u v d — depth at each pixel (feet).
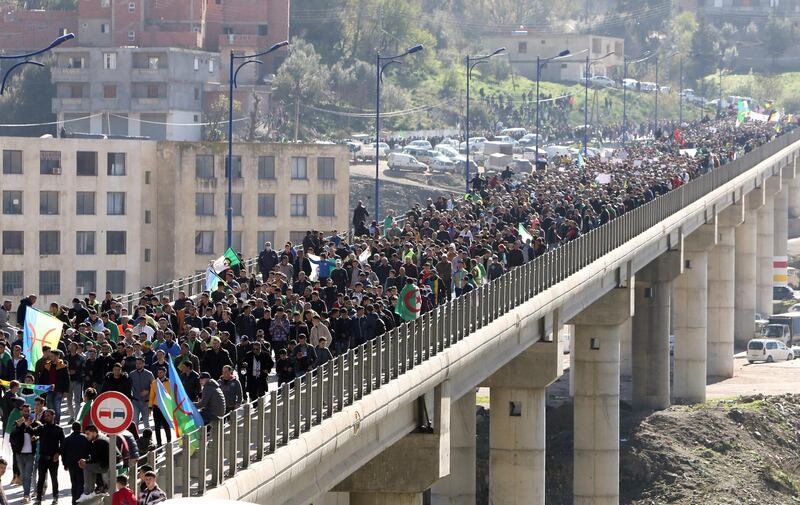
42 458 285.43
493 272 500.74
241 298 437.17
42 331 346.13
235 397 314.35
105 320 388.78
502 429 578.25
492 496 581.12
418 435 415.64
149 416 350.02
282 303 404.77
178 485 268.62
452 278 482.69
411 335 394.52
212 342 338.95
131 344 334.85
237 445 288.30
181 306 420.77
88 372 347.77
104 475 269.23
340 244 542.98
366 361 360.69
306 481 325.21
